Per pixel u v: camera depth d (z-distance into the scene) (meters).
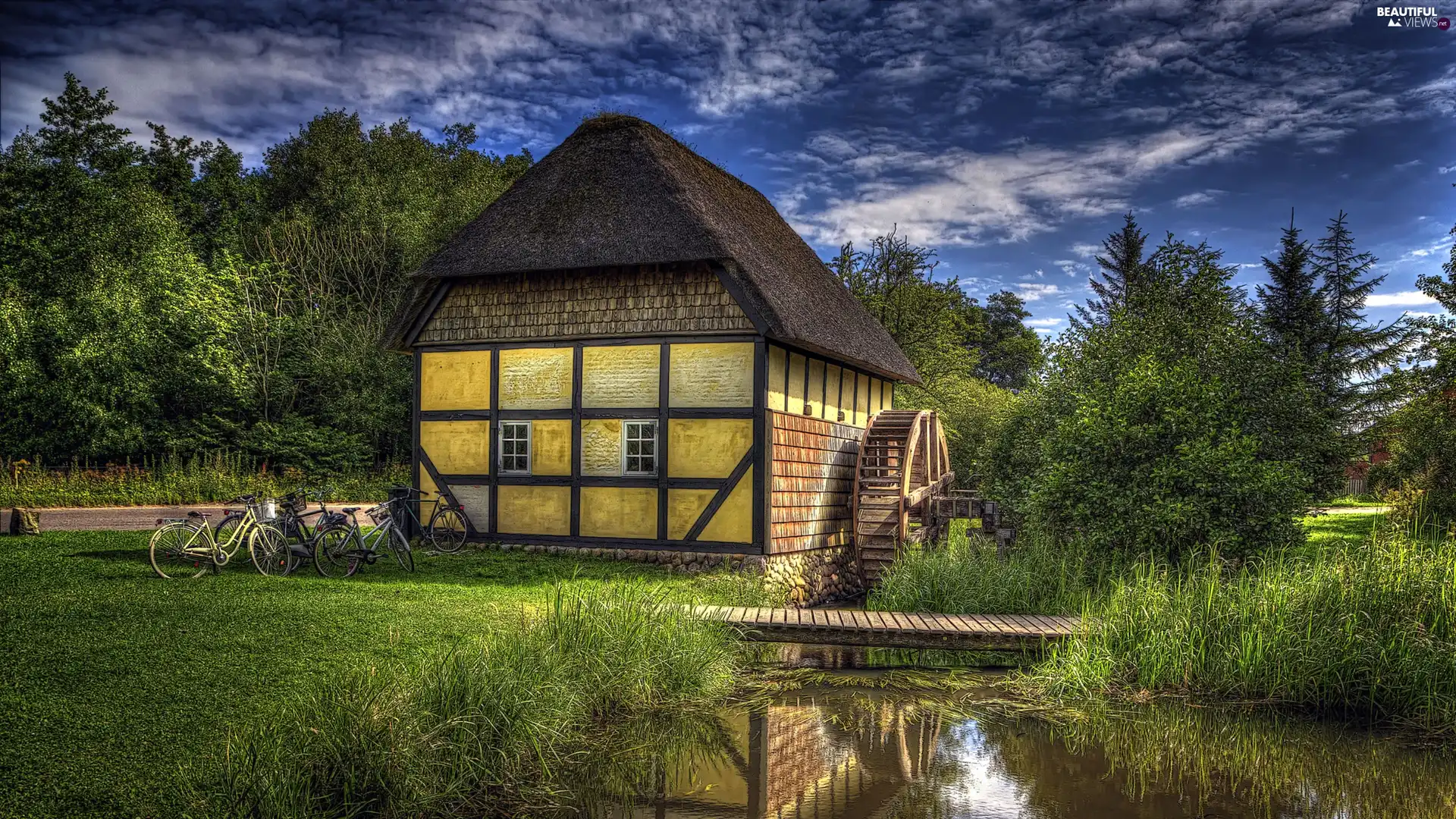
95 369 22.92
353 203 30.72
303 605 9.11
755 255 14.23
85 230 28.12
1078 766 6.96
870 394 18.83
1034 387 17.66
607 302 14.00
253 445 23.72
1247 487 11.93
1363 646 8.39
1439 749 7.36
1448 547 9.73
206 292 25.56
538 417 14.34
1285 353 15.70
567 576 12.00
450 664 6.45
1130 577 12.05
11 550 11.93
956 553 13.57
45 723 5.55
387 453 26.62
